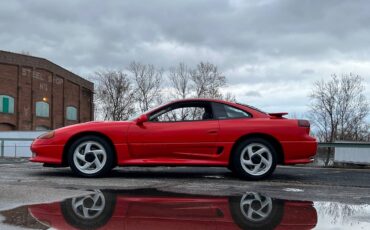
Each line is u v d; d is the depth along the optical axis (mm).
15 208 4305
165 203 4715
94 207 4445
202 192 5477
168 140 6973
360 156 11750
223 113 7168
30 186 5641
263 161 7000
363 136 53500
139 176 7211
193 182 6496
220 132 7008
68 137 6953
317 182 6672
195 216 4117
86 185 5961
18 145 21094
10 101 48938
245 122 7086
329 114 54219
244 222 3926
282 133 7055
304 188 6008
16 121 49375
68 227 3652
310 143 7121
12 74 49281
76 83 61688
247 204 4719
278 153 7152
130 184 6109
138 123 7023
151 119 7102
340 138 53438
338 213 4320
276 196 5254
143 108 73062
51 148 6973
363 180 6930
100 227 3680
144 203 4703
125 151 6949
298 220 4016
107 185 5977
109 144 6992
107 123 7086
